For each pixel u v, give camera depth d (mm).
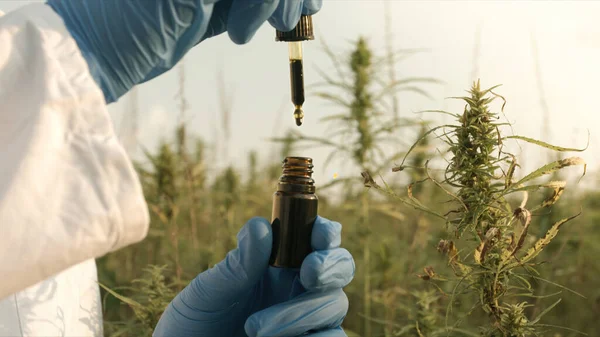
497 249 423
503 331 418
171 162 759
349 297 896
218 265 450
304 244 426
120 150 346
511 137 409
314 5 452
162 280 625
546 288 846
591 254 886
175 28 417
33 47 364
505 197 441
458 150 410
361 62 783
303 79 456
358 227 824
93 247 340
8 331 494
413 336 612
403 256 869
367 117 787
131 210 343
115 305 766
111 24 408
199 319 456
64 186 340
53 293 523
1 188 335
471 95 409
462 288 442
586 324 821
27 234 331
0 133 347
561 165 405
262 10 437
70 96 348
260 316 415
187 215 900
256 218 438
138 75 427
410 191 434
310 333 425
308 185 429
